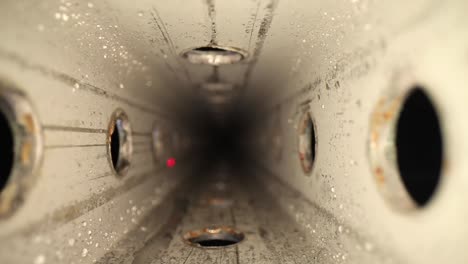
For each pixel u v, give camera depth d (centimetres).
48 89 192
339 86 242
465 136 113
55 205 199
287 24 261
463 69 112
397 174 177
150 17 247
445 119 126
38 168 179
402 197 167
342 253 237
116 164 366
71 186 220
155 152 536
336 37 234
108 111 300
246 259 287
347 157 226
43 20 183
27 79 172
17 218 164
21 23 165
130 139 377
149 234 359
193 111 912
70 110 220
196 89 581
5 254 155
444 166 127
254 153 1024
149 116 497
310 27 253
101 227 277
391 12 160
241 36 290
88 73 251
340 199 243
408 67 147
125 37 280
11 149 209
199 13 241
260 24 262
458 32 114
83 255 239
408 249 151
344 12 207
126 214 354
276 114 574
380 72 174
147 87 438
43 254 186
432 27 129
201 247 317
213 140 2217
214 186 698
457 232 117
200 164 1216
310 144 373
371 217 190
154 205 481
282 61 356
